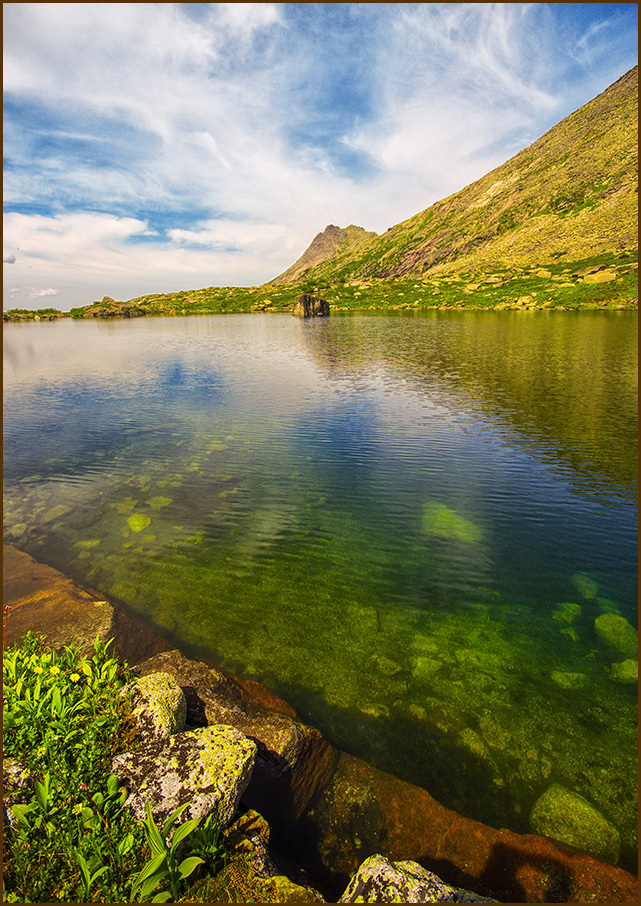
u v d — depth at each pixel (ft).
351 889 12.62
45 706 16.28
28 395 89.40
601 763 19.03
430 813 16.69
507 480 47.85
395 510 41.98
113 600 29.99
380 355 131.44
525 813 17.21
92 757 14.87
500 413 71.05
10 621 25.85
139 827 12.84
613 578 32.19
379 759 19.45
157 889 11.73
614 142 534.78
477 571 33.12
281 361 125.59
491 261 449.48
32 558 33.68
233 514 41.42
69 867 11.91
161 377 106.11
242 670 24.32
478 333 173.37
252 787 16.65
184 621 28.02
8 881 11.40
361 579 32.27
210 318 344.49
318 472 50.42
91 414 74.74
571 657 25.08
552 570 33.17
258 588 31.27
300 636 26.86
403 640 26.58
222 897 11.93
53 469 51.80
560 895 14.02
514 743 20.03
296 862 15.12
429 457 54.08
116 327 281.13
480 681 23.54
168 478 49.14
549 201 520.01
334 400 81.05
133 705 16.90
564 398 78.95
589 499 43.52
